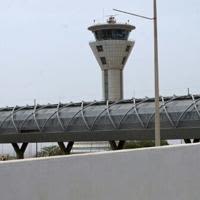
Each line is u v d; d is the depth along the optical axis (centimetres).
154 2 4306
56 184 1088
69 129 10525
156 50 4272
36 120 10850
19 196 992
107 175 1241
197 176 1653
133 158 1344
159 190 1436
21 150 12050
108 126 10094
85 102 10825
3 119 11256
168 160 1498
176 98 9894
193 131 9350
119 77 19662
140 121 9719
